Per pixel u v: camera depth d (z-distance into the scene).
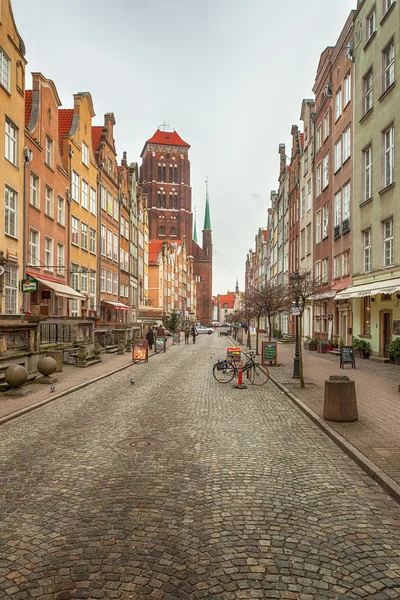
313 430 9.36
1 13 21.78
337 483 6.22
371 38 23.73
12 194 23.50
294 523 4.96
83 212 35.94
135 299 58.06
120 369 21.00
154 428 9.45
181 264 106.50
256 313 32.38
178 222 113.50
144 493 5.80
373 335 24.23
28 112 27.25
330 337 31.91
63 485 6.08
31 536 4.64
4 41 22.08
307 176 41.09
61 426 9.68
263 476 6.49
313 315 38.41
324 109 34.41
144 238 67.12
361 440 8.16
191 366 22.94
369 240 24.98
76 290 33.91
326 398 9.88
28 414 10.98
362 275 25.09
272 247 70.81
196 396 13.67
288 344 44.56
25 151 24.41
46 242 28.48
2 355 14.93
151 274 79.25
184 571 3.99
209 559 4.19
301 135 47.03
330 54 32.19
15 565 4.10
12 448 7.98
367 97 25.19
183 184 113.88
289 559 4.21
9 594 3.67
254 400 13.04
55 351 19.38
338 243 30.23
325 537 4.64
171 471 6.67
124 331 33.50
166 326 70.19
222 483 6.18
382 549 4.41
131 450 7.79
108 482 6.20
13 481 6.25
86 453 7.61
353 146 26.58
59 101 30.52
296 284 18.38
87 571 3.99
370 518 5.11
